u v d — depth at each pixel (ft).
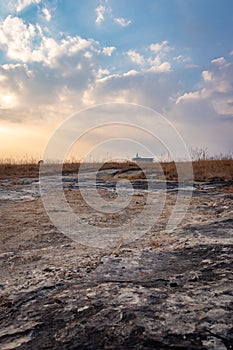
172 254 12.50
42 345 6.69
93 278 10.08
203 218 19.90
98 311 7.75
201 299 8.09
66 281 9.98
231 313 7.31
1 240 16.01
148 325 6.95
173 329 6.77
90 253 13.33
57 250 14.11
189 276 9.85
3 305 8.70
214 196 28.99
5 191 34.04
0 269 11.79
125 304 7.98
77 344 6.57
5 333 7.32
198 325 6.88
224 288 8.69
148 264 11.35
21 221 20.39
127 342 6.47
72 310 7.96
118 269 10.86
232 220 18.66
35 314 8.02
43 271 11.20
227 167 47.06
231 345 6.20
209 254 12.12
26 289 9.61
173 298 8.22
